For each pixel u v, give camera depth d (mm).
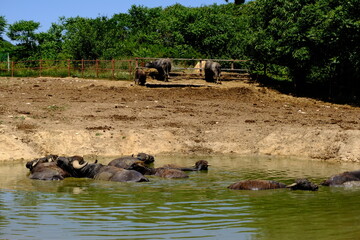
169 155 17312
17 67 38562
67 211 9000
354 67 27734
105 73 33688
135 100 25938
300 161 16250
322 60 28797
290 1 29859
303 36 28203
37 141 17125
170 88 29797
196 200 10055
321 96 30266
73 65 37469
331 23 26703
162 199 10141
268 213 8938
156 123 20266
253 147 18188
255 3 32625
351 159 16453
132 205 9555
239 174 13492
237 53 38031
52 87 29344
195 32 41188
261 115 22812
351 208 9391
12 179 12625
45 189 11266
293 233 7641
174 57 37781
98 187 11547
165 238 7352
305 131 18828
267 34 30406
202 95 28219
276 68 35812
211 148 18078
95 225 8047
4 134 16922
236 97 28094
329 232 7707
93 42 39375
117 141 17953
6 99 24328
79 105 23453
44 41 48000
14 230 7719
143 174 13484
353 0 26328
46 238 7320
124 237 7387
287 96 29281
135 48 40562
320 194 10828
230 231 7746
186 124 20297
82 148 17266
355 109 25953
